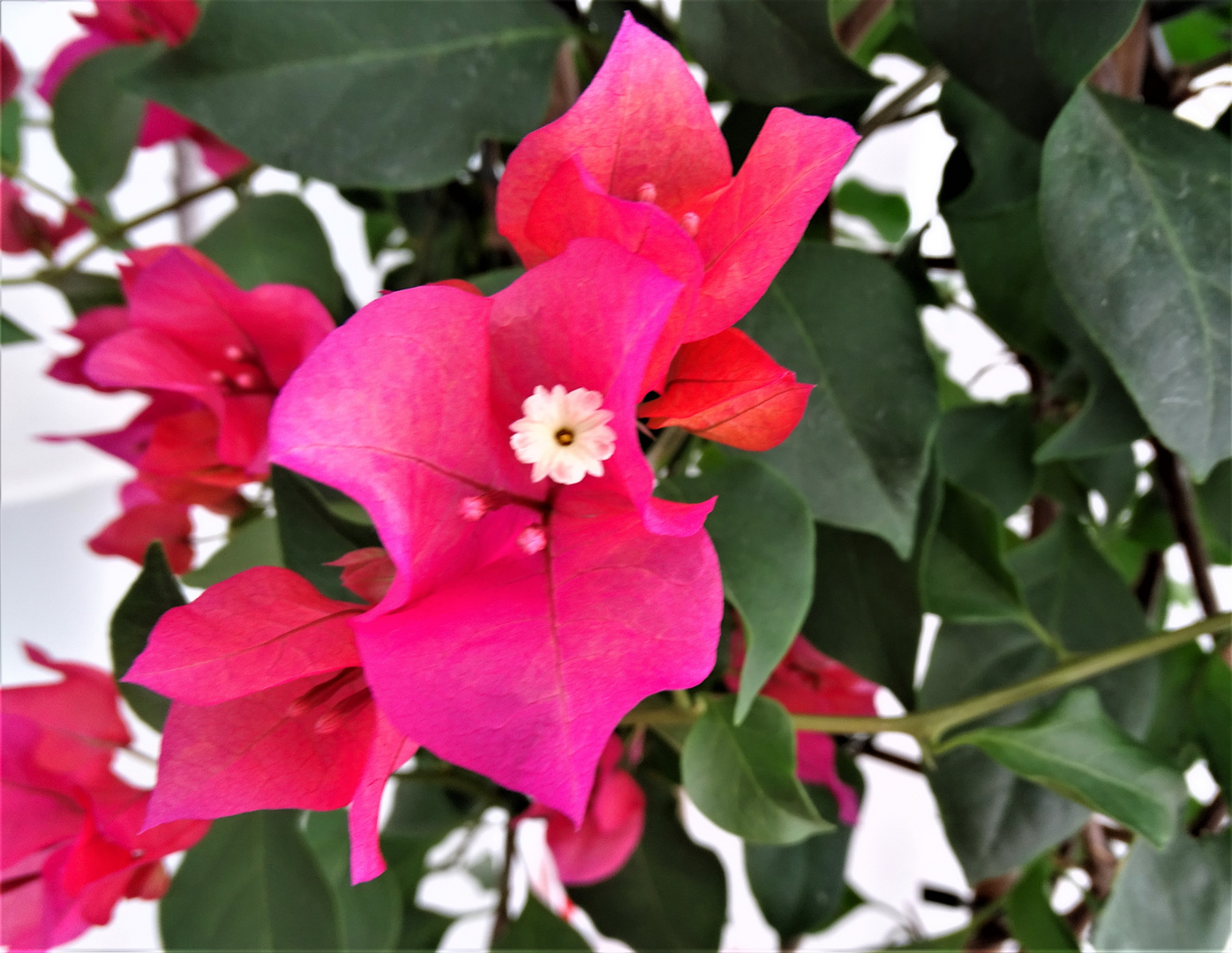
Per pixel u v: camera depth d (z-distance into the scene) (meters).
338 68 0.11
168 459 0.14
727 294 0.08
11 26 0.25
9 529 0.33
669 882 0.18
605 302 0.07
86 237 0.27
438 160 0.12
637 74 0.08
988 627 0.16
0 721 0.13
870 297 0.12
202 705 0.08
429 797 0.20
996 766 0.15
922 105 0.15
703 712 0.13
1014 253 0.15
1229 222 0.11
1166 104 0.14
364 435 0.07
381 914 0.17
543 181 0.08
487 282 0.11
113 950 0.32
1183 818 0.15
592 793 0.15
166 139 0.19
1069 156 0.11
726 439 0.08
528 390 0.08
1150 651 0.14
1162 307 0.11
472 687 0.07
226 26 0.11
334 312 0.18
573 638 0.07
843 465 0.12
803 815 0.12
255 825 0.13
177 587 0.11
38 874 0.14
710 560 0.07
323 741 0.08
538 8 0.13
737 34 0.11
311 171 0.11
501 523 0.08
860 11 0.14
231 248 0.17
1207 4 0.13
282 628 0.08
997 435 0.17
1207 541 0.18
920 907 0.38
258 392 0.13
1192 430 0.11
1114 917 0.14
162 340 0.13
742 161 0.13
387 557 0.08
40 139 0.27
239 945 0.13
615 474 0.08
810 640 0.14
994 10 0.11
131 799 0.13
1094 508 0.21
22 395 0.32
